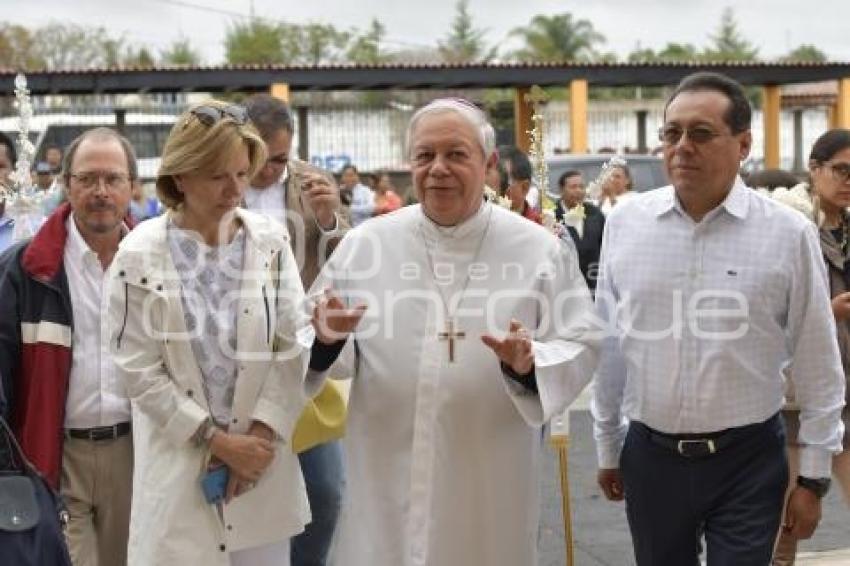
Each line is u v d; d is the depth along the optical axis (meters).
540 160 5.64
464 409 3.93
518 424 4.00
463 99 4.03
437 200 3.91
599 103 30.70
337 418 4.74
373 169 25.42
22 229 6.18
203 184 4.09
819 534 6.93
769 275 4.12
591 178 16.00
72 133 24.28
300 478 4.34
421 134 3.91
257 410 4.16
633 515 4.43
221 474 4.10
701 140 4.09
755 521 4.19
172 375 4.13
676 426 4.23
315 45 59.88
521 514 4.01
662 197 4.30
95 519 4.69
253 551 4.25
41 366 4.49
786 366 4.43
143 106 27.31
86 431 4.57
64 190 4.65
